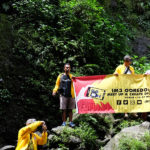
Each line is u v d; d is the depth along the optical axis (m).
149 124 4.96
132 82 5.16
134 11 16.09
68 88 5.17
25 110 6.58
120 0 15.82
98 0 14.09
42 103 6.96
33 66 7.74
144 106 5.05
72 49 8.47
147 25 15.32
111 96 5.07
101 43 9.35
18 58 7.73
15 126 6.12
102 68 8.58
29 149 3.67
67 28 8.70
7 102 6.39
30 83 7.22
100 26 9.67
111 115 5.96
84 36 8.88
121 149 4.34
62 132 4.98
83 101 5.00
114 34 10.38
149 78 5.19
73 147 4.87
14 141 5.82
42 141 3.89
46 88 7.27
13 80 7.07
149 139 4.43
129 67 5.58
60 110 7.00
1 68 7.12
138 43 13.12
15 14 9.31
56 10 9.53
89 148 4.94
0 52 7.50
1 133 5.77
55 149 4.84
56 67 7.86
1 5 9.44
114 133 5.46
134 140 4.39
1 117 6.05
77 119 5.59
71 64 8.23
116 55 9.74
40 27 8.73
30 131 3.75
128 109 5.03
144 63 9.62
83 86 5.09
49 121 6.68
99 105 5.00
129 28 14.20
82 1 9.34
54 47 8.31
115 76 5.18
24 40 8.29
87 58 8.80
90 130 5.27
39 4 9.26
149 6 16.61
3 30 8.23
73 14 9.45
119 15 14.16
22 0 9.55
